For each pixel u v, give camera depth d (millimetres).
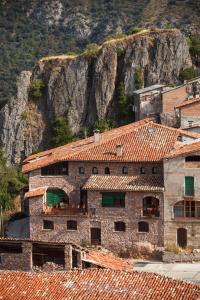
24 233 159750
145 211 141625
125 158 144500
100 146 149875
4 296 81188
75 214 144375
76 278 82750
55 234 145625
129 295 78375
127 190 140875
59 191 149750
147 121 186750
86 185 143125
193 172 139375
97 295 79188
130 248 142000
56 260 111812
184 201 140250
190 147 142375
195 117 189000
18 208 190625
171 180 140375
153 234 141375
